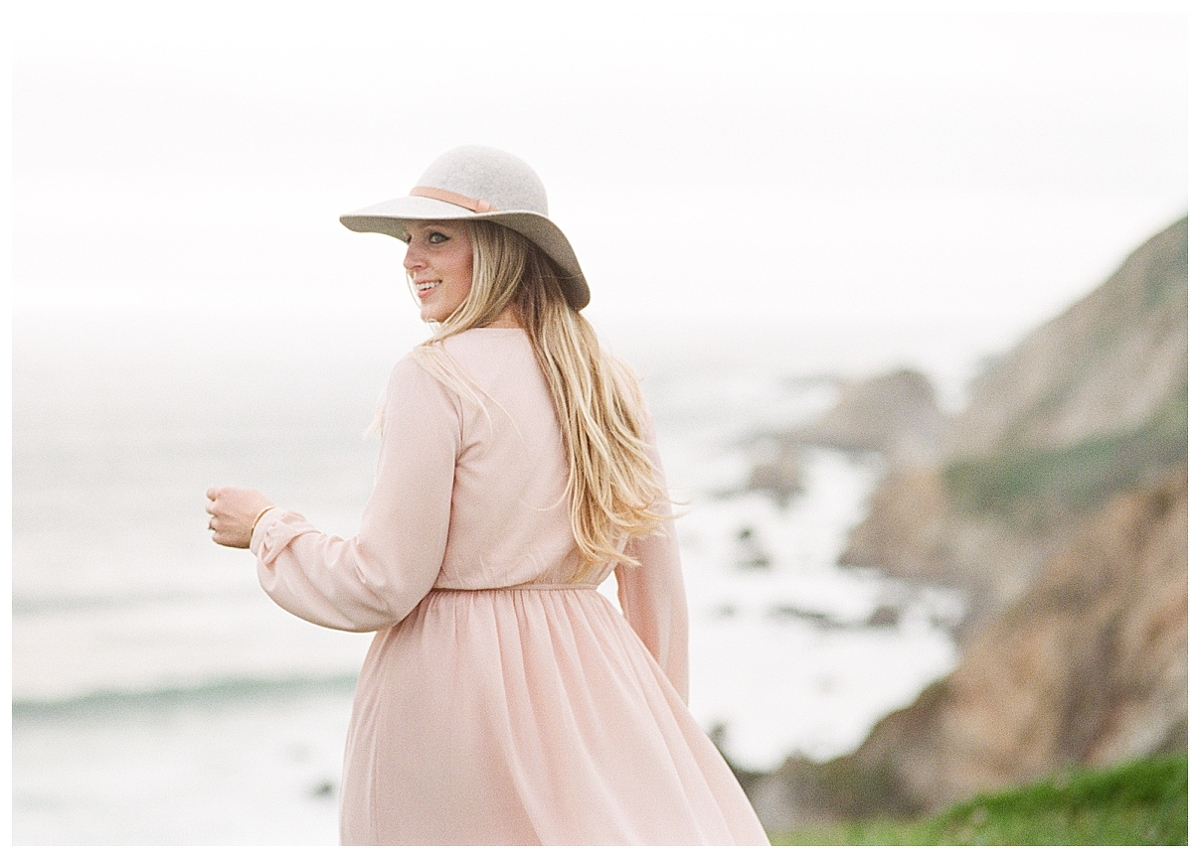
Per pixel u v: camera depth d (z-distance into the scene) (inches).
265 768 679.1
